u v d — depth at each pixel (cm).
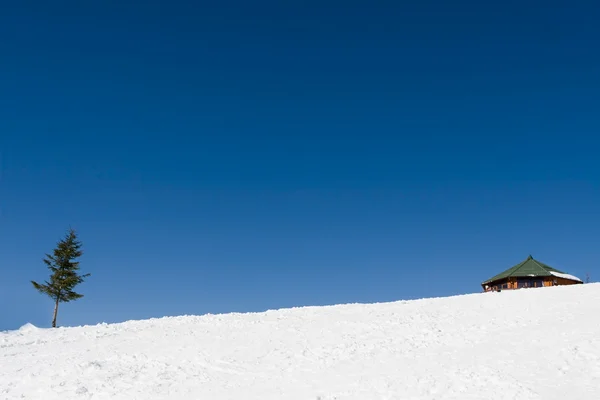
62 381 2075
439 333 2333
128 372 2127
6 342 2919
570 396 1508
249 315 3231
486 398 1565
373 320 2725
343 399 1689
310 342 2372
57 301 5009
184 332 2769
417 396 1636
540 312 2536
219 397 1816
